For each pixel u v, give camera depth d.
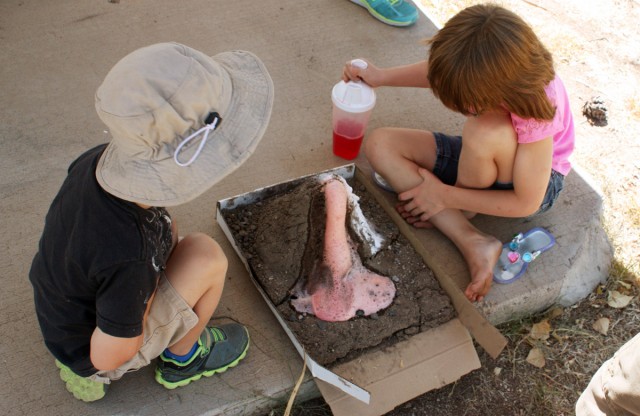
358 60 2.31
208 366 1.77
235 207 2.14
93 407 1.70
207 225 2.17
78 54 2.68
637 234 2.45
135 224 1.30
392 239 2.13
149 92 1.17
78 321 1.43
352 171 2.29
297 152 2.45
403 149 2.25
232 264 2.06
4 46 2.67
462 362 1.90
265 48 2.85
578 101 2.89
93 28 2.81
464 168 2.06
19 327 1.84
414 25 3.09
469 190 2.09
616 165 2.64
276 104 2.62
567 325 2.19
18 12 2.83
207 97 1.23
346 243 2.06
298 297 1.96
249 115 1.34
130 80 1.17
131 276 1.29
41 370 1.76
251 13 3.01
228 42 2.85
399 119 2.62
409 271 2.06
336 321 1.92
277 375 1.83
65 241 1.33
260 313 1.96
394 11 3.01
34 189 2.20
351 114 2.25
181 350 1.69
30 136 2.36
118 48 2.73
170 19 2.91
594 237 2.32
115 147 1.32
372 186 2.23
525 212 2.02
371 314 1.94
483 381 2.03
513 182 1.99
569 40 3.22
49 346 1.54
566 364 2.09
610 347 2.14
